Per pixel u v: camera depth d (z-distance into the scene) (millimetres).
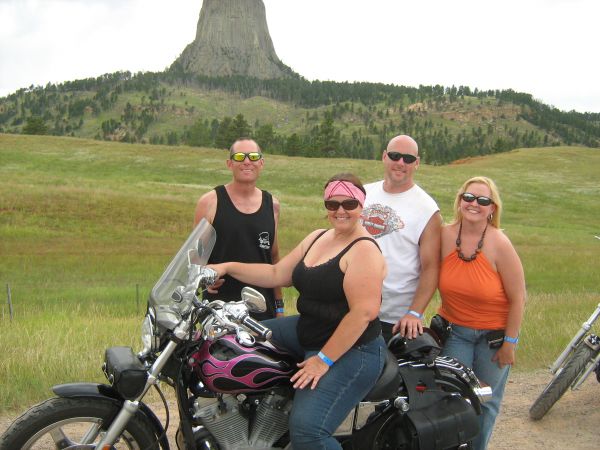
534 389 6496
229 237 5117
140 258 20516
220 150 75812
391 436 3783
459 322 4629
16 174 53938
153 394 5973
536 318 9742
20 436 3227
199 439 3512
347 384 3494
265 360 3467
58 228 26828
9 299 11391
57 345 7184
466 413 3812
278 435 3568
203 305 3375
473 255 4496
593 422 5641
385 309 4797
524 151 95812
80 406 3316
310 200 43750
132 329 8867
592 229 45000
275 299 5426
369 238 3590
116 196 33625
